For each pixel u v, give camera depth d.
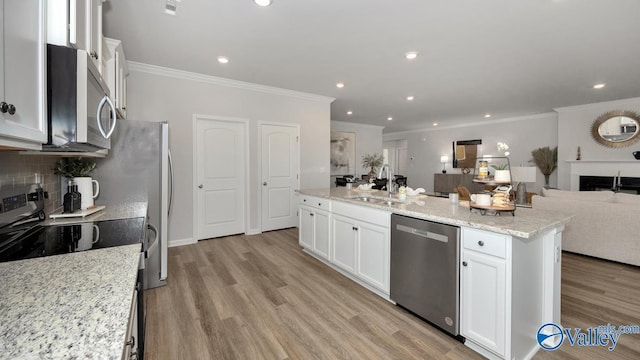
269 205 4.80
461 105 6.14
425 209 2.25
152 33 2.77
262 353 1.78
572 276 2.97
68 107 1.12
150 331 1.99
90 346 0.56
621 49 3.15
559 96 5.29
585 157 6.02
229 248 3.87
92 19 1.70
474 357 1.75
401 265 2.24
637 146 5.45
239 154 4.52
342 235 2.92
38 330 0.61
